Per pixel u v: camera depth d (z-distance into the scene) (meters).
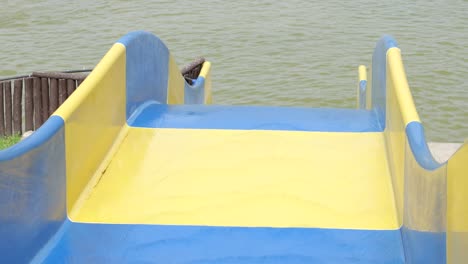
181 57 23.98
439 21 28.69
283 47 24.86
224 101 19.22
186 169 6.02
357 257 4.74
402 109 5.37
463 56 23.28
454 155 3.46
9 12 31.78
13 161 4.35
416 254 4.36
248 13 30.66
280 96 19.59
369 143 6.56
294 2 32.97
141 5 32.75
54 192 5.00
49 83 12.88
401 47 24.50
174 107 7.72
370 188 5.68
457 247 3.37
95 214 5.30
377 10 31.03
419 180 4.33
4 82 12.67
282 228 5.07
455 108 18.22
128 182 5.81
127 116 7.08
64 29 28.41
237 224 5.12
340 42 25.58
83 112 5.66
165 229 5.07
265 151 6.35
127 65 7.11
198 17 30.03
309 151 6.37
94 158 5.91
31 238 4.61
